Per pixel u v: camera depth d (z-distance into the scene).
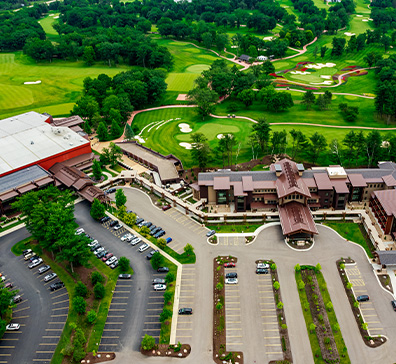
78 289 110.12
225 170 158.50
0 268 125.31
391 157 169.00
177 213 149.25
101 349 98.06
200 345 98.50
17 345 99.50
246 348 97.31
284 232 129.50
